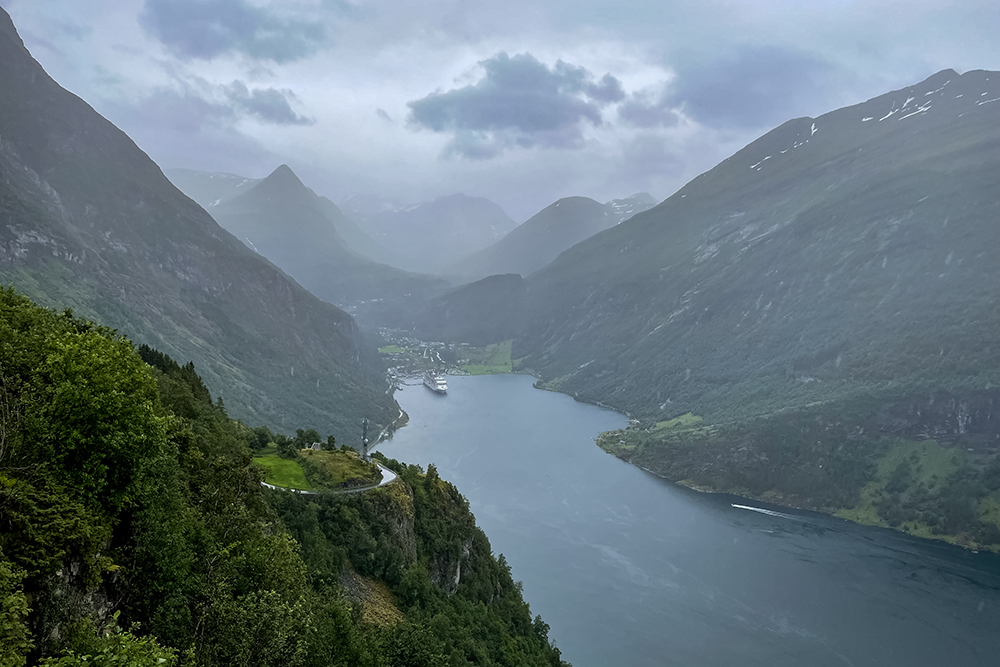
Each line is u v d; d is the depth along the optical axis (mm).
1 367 37844
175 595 38062
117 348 42375
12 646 25422
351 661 48188
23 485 32156
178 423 57562
